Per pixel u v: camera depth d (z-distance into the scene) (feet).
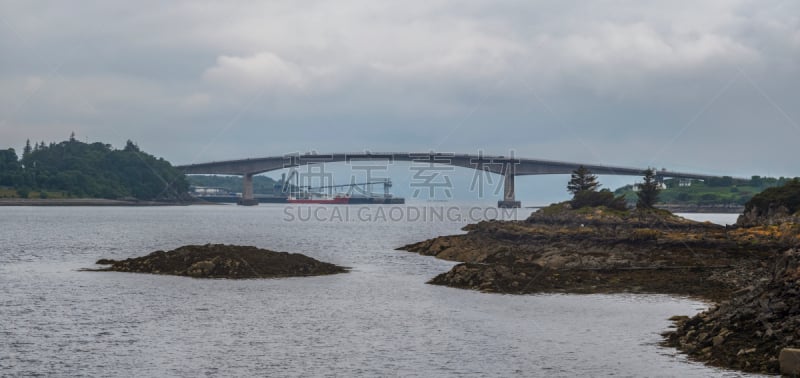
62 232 568.82
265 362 135.95
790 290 135.85
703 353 132.98
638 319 173.78
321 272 264.93
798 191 372.79
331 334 159.22
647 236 299.17
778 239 279.90
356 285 233.76
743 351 126.72
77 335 156.97
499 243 352.90
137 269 261.24
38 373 128.06
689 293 209.77
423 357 139.95
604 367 130.31
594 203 482.69
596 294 210.18
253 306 192.95
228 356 140.05
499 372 129.49
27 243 441.68
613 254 276.41
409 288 226.99
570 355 139.74
